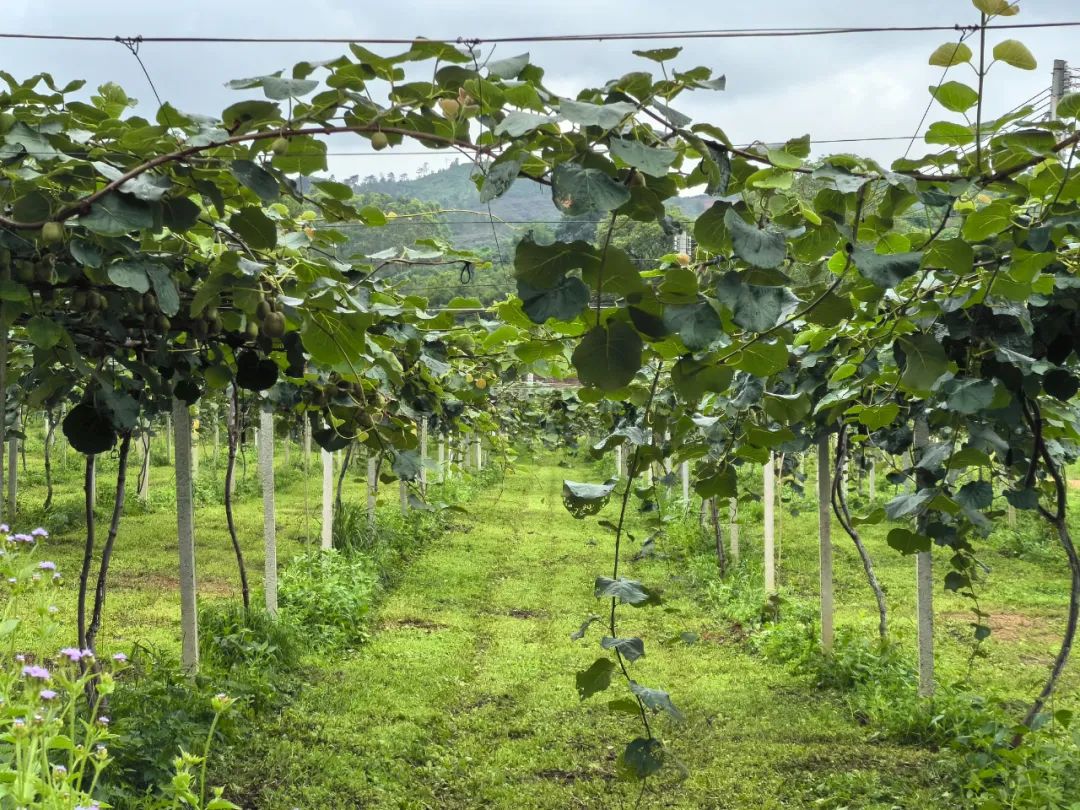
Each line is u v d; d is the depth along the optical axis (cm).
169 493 1666
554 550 1337
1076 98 247
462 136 226
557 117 190
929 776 532
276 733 571
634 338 212
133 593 929
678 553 1258
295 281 307
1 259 272
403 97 227
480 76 210
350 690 669
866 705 654
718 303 237
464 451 1438
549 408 1639
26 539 292
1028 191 277
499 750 575
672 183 214
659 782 532
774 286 211
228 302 344
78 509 1378
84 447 298
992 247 320
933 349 306
